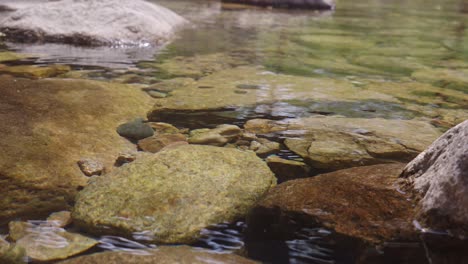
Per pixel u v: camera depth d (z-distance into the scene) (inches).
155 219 45.5
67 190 49.2
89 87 69.4
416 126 63.6
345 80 80.8
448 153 46.6
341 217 45.8
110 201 47.0
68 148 54.8
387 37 130.1
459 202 44.4
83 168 52.1
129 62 85.7
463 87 79.4
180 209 46.4
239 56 94.0
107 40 99.6
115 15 105.3
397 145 58.6
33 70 77.0
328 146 58.1
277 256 42.6
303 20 161.2
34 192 48.5
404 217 45.5
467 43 124.6
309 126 62.7
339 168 54.3
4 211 46.1
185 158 52.2
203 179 49.6
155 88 72.8
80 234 44.2
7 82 68.4
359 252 43.2
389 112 67.8
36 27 100.4
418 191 47.2
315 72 84.7
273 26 141.1
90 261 41.3
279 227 45.4
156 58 89.2
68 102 63.9
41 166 51.6
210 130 60.7
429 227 44.7
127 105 65.6
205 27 130.3
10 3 144.9
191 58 90.4
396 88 77.7
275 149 57.2
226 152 54.1
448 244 43.8
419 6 256.5
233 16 159.5
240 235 44.7
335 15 185.3
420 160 49.2
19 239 43.3
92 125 59.6
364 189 48.4
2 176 49.7
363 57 99.5
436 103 71.7
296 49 105.0
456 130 47.6
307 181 50.1
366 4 256.5
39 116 59.6
